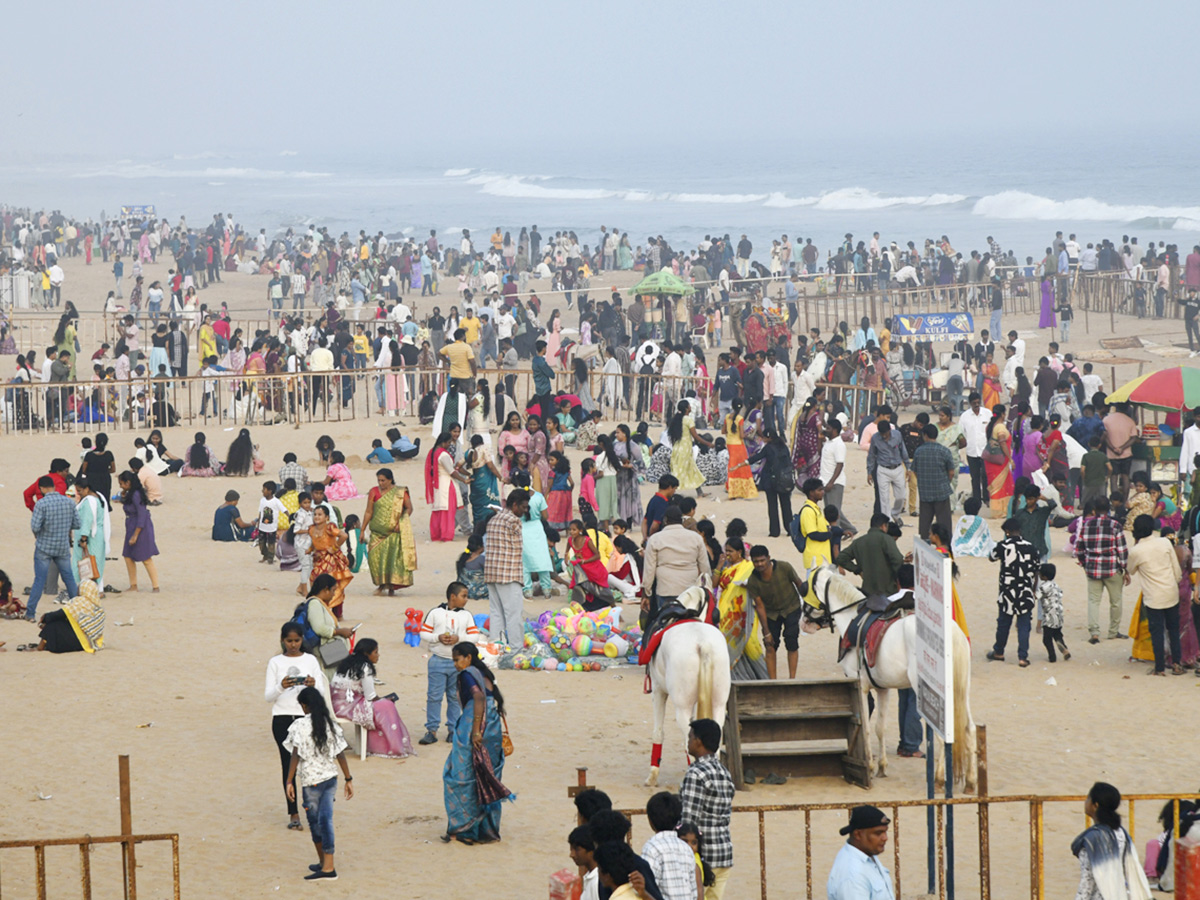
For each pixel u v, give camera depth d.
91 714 33.94
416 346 96.06
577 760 30.84
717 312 108.88
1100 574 41.03
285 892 23.28
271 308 134.38
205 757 30.84
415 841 25.89
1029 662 39.41
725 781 20.67
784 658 40.12
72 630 39.91
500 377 82.38
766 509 61.47
